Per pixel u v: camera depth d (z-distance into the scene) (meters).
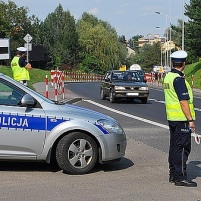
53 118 9.23
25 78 18.20
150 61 145.12
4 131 9.08
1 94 9.28
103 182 8.77
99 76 91.50
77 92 40.28
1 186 8.38
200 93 44.66
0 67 55.88
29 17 86.06
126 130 16.23
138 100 31.61
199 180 9.06
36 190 8.12
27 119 9.14
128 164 10.48
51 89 37.03
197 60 85.62
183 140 8.41
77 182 8.73
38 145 9.19
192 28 64.50
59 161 9.28
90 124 9.35
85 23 110.12
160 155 11.60
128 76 29.69
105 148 9.41
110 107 25.58
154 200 7.55
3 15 79.38
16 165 10.08
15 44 78.81
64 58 108.12
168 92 8.47
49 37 125.69
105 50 105.25
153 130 16.27
